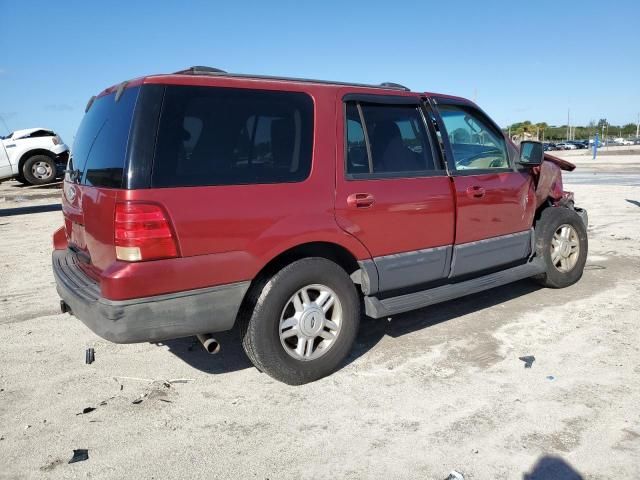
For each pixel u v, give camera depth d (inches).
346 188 149.4
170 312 124.5
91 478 108.9
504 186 191.8
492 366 154.1
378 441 119.0
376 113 162.7
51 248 346.6
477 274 193.6
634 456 110.8
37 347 177.5
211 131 130.5
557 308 201.8
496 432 120.8
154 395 143.3
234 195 130.8
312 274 143.3
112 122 134.8
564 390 138.6
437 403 134.3
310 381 147.6
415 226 164.4
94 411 135.3
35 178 703.7
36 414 134.3
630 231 353.7
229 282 131.0
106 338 123.0
